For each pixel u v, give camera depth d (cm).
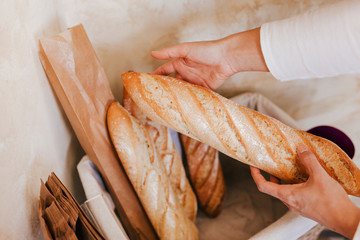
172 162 67
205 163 72
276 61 52
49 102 55
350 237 43
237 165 86
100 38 68
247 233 74
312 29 48
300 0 69
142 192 59
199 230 76
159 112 53
